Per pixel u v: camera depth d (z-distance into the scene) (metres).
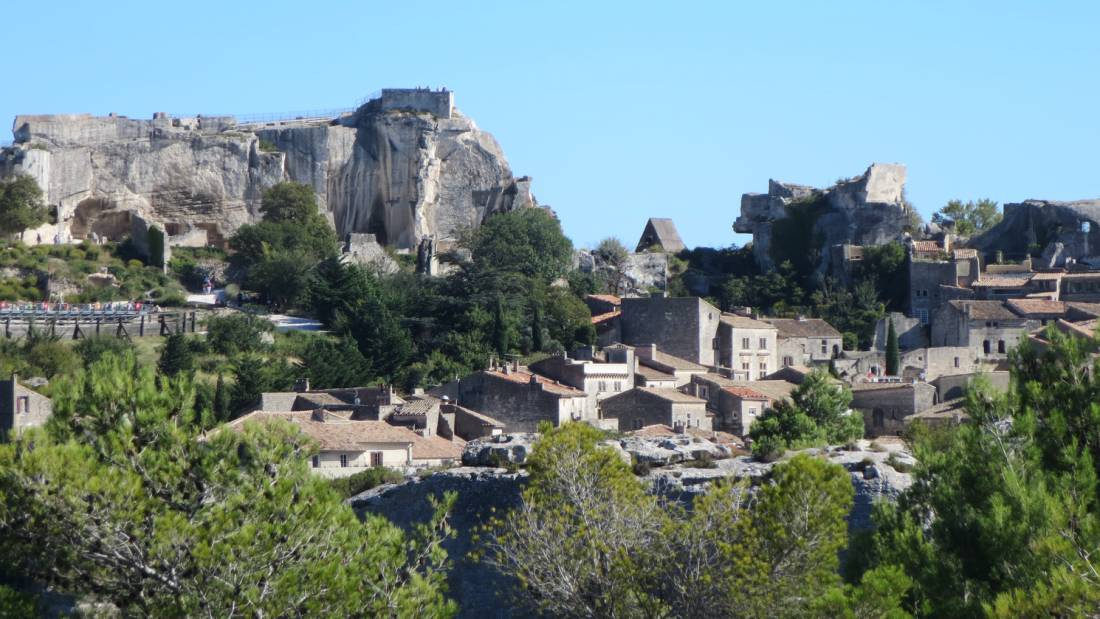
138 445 59.41
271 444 60.19
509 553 67.19
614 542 65.69
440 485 77.38
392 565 59.16
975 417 62.69
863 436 122.75
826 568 61.78
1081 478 58.06
